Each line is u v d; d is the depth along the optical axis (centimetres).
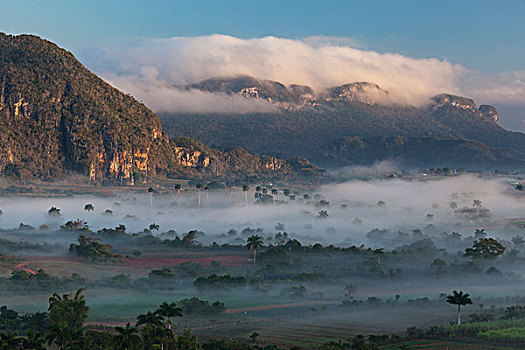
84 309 14838
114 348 11494
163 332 12100
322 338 14962
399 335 15188
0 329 14500
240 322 16762
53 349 13038
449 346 13888
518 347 13725
